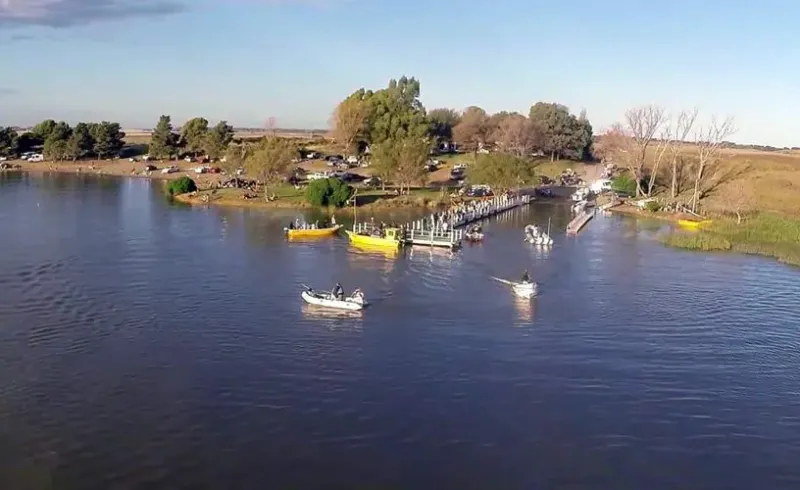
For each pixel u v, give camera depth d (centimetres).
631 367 7375
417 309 9288
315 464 5306
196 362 7219
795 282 11238
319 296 9344
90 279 10350
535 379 6994
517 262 12494
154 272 10925
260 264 11744
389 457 5431
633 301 9950
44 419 5903
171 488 4953
